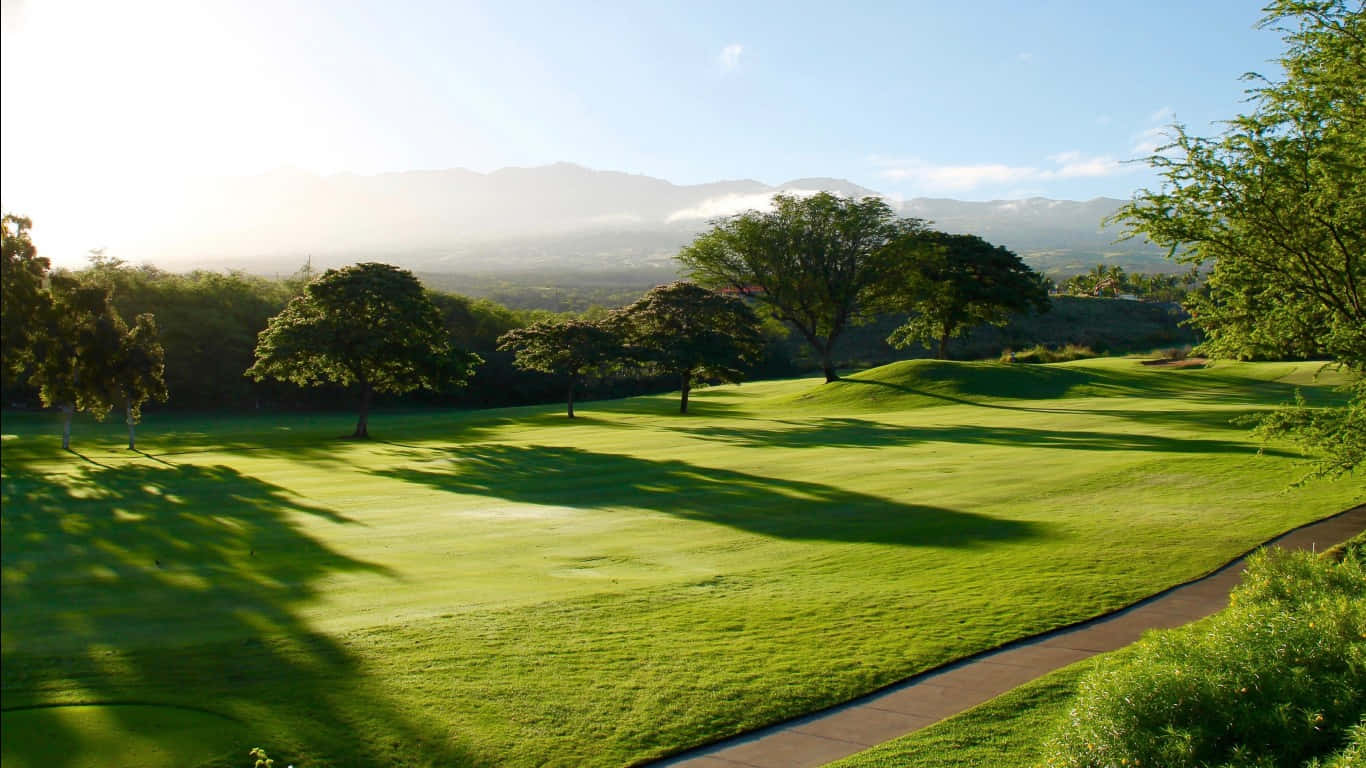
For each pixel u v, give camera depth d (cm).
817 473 3294
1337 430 1551
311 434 5984
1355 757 648
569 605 1528
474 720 1057
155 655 1259
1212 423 4453
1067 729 786
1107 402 5981
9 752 948
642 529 2302
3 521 2508
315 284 5716
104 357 4788
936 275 8081
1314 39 1585
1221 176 1550
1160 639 875
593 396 10669
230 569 1853
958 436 4422
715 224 7950
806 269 7700
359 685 1155
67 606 1541
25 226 3497
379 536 2247
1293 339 1608
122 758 941
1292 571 1112
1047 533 2086
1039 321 11819
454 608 1512
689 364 6781
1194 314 1744
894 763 923
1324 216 1488
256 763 924
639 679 1181
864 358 11894
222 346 9088
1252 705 739
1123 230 1720
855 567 1816
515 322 12431
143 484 3384
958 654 1276
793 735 1026
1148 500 2475
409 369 5841
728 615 1466
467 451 4594
